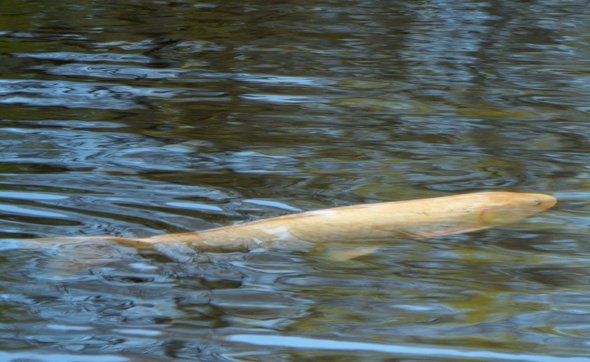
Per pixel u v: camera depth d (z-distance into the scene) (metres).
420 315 7.73
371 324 7.53
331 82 17.56
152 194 10.59
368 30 23.62
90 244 8.69
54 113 14.58
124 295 7.82
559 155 12.87
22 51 19.47
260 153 12.66
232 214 9.94
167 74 17.84
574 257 9.02
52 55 19.20
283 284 8.20
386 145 13.25
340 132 13.92
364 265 8.72
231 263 8.55
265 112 15.11
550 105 16.06
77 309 7.54
